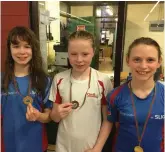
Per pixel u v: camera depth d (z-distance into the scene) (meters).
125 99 1.01
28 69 1.25
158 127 0.97
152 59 0.92
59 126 1.17
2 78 1.24
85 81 1.13
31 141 1.22
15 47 1.17
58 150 1.16
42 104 1.24
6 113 1.19
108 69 2.41
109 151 1.53
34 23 1.65
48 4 2.11
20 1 1.61
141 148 0.98
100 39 2.91
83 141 1.10
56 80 1.19
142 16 3.05
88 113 1.10
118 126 1.06
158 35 2.51
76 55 1.06
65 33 2.51
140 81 0.98
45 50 1.88
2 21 1.65
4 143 1.22
